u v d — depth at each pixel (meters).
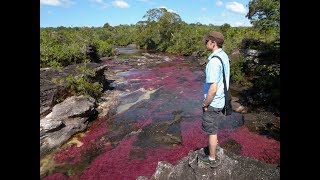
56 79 12.52
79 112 10.46
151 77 20.97
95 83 14.40
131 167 7.70
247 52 20.86
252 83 16.91
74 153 8.63
